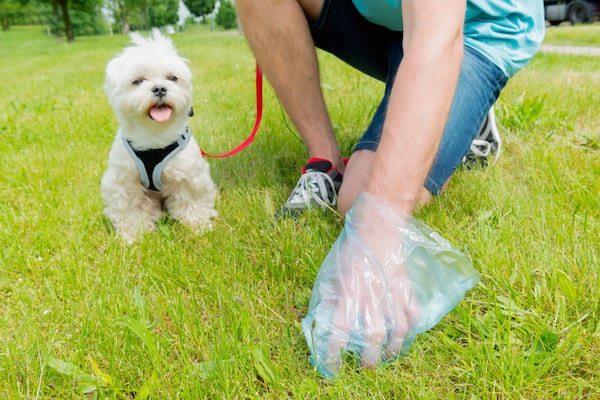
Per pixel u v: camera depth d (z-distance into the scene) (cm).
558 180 217
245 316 140
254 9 213
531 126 306
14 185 283
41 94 646
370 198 133
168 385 128
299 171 270
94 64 1125
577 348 123
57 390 128
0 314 165
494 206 200
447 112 131
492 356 123
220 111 415
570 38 1159
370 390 117
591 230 177
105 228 227
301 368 129
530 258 162
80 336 142
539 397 114
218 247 191
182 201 230
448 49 130
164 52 228
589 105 356
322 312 129
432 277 133
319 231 193
